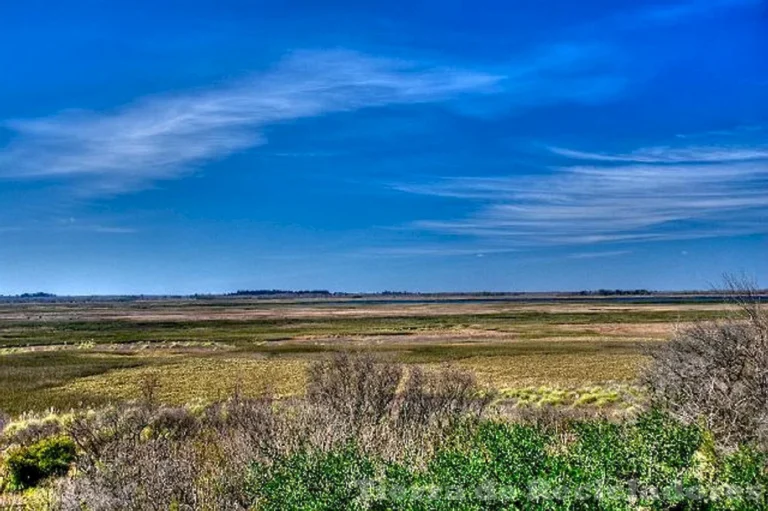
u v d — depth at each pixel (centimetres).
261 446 1116
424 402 1717
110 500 938
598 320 10350
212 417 1731
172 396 3341
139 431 1435
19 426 2016
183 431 1527
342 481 920
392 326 9719
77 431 1421
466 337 7544
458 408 1669
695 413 1127
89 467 1063
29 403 3250
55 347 7256
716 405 1102
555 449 1156
